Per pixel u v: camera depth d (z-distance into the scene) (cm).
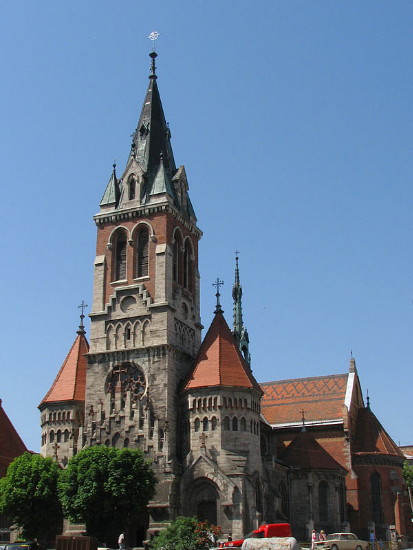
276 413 11988
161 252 9494
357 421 11819
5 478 8250
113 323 9450
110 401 9031
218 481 8056
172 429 8700
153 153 10394
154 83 11081
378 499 10831
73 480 7750
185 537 6269
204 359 9044
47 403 9506
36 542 7706
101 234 10000
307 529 9325
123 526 7738
